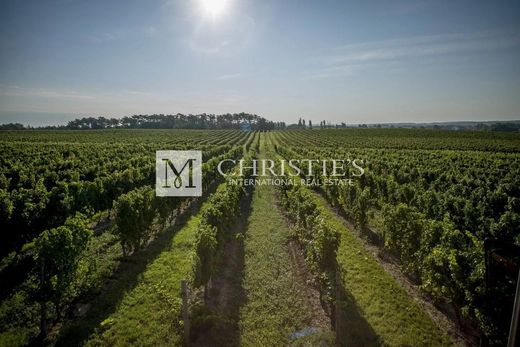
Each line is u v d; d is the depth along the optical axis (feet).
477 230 44.06
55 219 45.29
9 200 37.93
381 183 67.62
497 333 18.95
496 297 16.93
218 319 26.16
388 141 240.32
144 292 30.76
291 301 29.66
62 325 25.73
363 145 213.66
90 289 29.96
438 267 26.35
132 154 133.08
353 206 51.13
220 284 33.04
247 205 67.36
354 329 25.26
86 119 549.13
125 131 403.34
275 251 41.50
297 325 26.35
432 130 367.66
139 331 25.08
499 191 56.65
